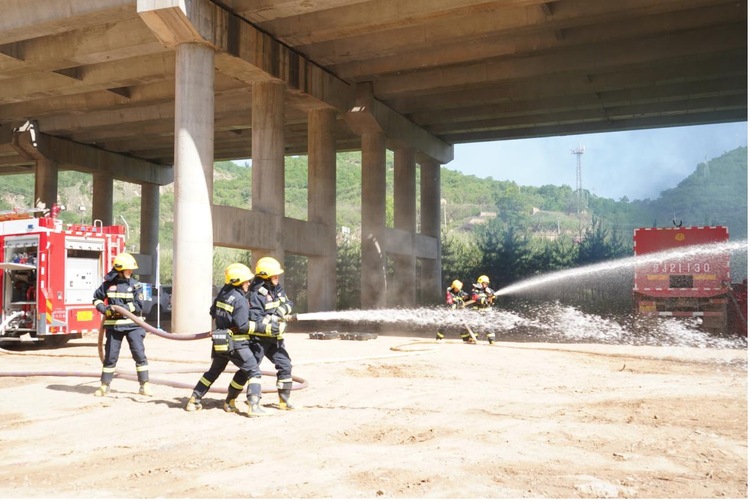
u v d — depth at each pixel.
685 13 23.45
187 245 20.69
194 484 4.96
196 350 16.30
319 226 29.33
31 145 38.84
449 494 4.66
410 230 36.91
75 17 21.61
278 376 8.12
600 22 23.16
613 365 12.91
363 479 5.05
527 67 27.69
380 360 13.48
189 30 20.64
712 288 19.42
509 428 6.94
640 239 20.08
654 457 5.72
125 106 34.12
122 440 6.49
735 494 4.69
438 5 21.67
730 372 11.89
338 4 21.27
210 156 21.42
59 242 16.08
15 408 8.30
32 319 16.33
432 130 38.62
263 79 25.38
